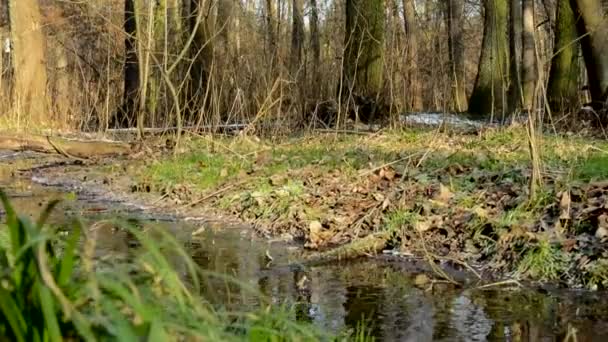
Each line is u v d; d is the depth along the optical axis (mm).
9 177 11211
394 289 4867
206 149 11562
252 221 7441
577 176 7008
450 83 17859
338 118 12211
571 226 5570
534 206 5988
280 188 7941
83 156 12609
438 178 7703
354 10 15234
